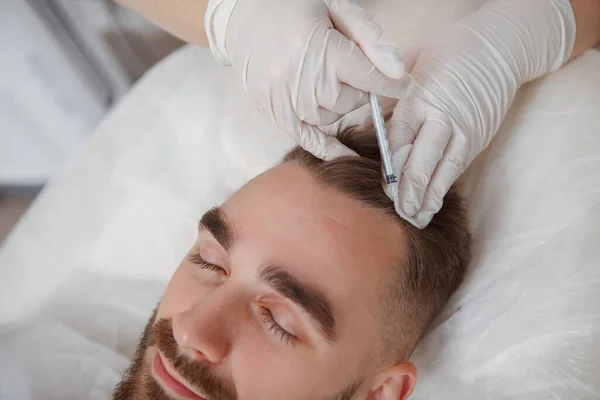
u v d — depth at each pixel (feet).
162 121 4.34
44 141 5.40
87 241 4.19
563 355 2.56
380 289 2.49
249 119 4.09
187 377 2.42
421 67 2.98
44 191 4.40
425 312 2.75
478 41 2.97
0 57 4.45
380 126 2.48
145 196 4.17
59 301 4.06
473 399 2.81
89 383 3.55
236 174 4.07
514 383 2.70
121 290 4.05
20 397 3.44
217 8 2.79
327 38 2.46
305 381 2.41
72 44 4.96
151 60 6.10
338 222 2.47
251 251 2.47
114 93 5.75
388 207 2.54
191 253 2.84
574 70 3.17
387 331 2.54
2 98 4.79
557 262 2.72
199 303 2.45
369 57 2.47
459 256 2.85
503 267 2.92
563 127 2.99
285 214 2.51
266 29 2.56
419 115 2.82
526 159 3.05
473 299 2.95
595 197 2.74
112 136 4.42
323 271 2.39
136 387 2.68
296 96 2.55
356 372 2.51
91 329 3.95
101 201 4.25
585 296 2.57
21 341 3.69
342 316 2.39
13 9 4.25
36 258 4.19
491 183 3.13
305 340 2.38
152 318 2.97
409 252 2.56
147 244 4.10
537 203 2.92
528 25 3.03
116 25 5.46
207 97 4.24
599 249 2.61
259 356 2.39
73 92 5.17
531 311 2.72
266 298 2.43
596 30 3.21
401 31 3.46
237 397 2.43
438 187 2.69
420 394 2.98
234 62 2.80
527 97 3.22
